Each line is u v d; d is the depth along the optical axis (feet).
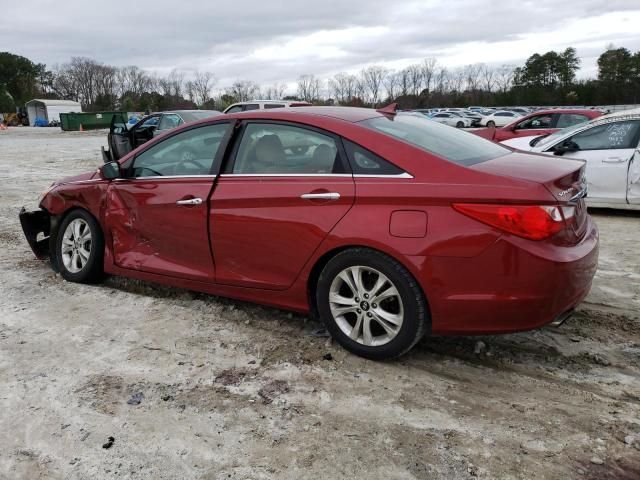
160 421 9.12
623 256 17.75
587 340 11.80
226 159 12.36
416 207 9.82
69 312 13.58
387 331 10.56
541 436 8.57
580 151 23.98
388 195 10.02
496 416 9.14
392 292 10.29
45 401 9.71
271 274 11.74
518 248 9.26
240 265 12.17
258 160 11.90
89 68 338.13
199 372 10.66
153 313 13.47
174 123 44.29
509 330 9.71
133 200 13.87
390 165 10.29
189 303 14.06
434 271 9.70
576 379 10.28
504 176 9.62
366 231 10.16
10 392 10.00
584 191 10.95
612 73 232.53
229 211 11.94
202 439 8.66
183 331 12.46
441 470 7.87
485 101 241.76
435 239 9.64
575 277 9.70
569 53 250.57
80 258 15.64
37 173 45.09
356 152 10.67
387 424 8.96
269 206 11.35
